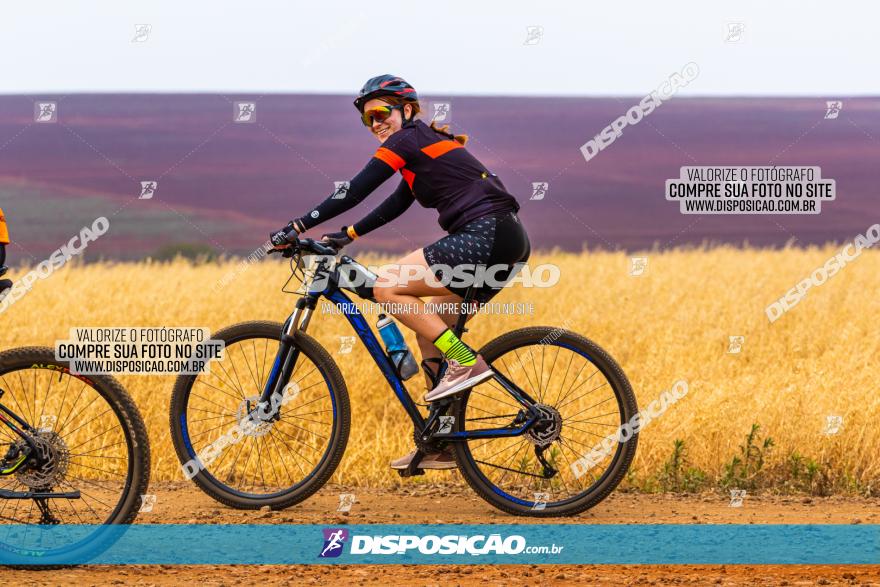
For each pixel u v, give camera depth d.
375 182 12.30
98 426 15.72
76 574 10.08
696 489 14.90
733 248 54.91
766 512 13.13
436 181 12.35
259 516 12.52
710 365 23.06
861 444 15.77
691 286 38.75
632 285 38.28
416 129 12.37
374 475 15.47
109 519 10.54
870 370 20.56
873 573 10.04
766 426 16.78
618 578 9.91
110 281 38.28
